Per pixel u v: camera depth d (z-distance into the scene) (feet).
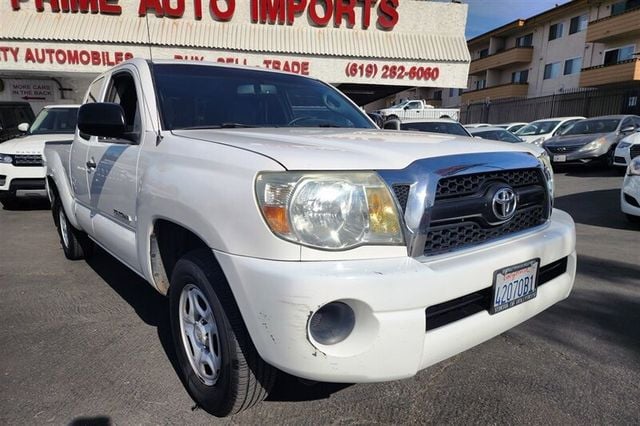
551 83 106.01
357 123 11.11
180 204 6.79
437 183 6.02
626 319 10.84
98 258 15.62
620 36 85.35
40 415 7.27
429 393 7.92
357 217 5.61
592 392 7.94
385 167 5.91
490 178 6.80
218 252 6.08
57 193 15.21
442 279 5.77
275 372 6.64
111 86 11.02
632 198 20.07
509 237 7.08
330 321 5.69
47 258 15.65
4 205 25.62
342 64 47.01
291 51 45.57
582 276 13.83
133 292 12.47
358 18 47.24
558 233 7.74
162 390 7.95
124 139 8.96
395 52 47.44
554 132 50.52
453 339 6.15
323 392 7.92
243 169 5.90
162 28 44.19
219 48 44.50
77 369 8.59
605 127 41.63
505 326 6.89
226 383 6.58
